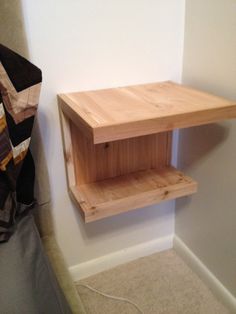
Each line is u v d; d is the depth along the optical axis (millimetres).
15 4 720
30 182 840
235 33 800
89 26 857
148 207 1239
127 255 1298
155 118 679
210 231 1104
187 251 1271
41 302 551
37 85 729
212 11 854
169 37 965
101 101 816
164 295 1156
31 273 617
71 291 779
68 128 912
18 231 737
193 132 1062
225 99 822
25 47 772
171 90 920
